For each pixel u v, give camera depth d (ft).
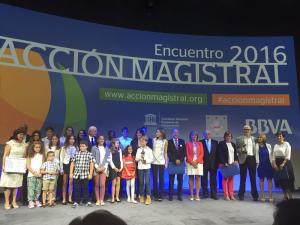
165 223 19.10
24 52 29.12
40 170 23.06
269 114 33.71
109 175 25.17
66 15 32.32
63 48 30.78
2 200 25.71
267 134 33.45
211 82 33.88
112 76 32.07
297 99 34.04
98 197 24.13
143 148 25.68
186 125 32.96
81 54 31.40
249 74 34.19
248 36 34.83
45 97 29.53
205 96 33.63
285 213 3.66
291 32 36.01
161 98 32.96
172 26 34.88
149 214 21.17
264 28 35.88
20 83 28.66
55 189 24.04
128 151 25.75
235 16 35.78
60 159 24.50
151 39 33.71
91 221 3.52
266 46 34.68
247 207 23.48
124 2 34.04
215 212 21.86
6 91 28.02
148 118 32.37
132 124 31.94
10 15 28.91
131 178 25.48
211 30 35.45
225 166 26.71
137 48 33.24
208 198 27.14
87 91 31.14
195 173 26.37
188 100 33.37
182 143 26.66
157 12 34.68
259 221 19.67
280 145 25.86
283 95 34.01
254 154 26.71
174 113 32.96
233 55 34.45
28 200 22.70
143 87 32.73
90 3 33.09
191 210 22.45
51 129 25.70
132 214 21.12
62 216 20.25
